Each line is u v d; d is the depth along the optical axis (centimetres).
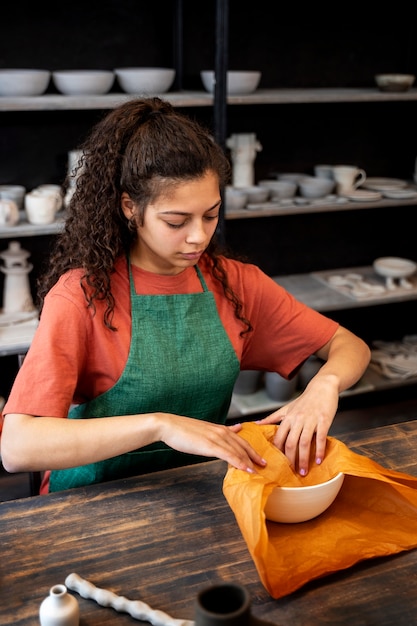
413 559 109
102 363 144
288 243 333
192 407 150
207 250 157
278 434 128
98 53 278
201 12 287
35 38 267
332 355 154
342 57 316
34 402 129
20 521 118
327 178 314
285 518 112
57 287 142
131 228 139
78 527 116
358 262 351
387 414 326
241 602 74
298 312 164
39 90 253
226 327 156
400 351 338
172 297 146
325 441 124
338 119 323
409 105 333
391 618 98
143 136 130
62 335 136
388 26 320
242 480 107
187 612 99
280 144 317
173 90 290
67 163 282
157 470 148
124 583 104
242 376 298
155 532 115
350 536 111
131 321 144
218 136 265
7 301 276
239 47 297
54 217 262
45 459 124
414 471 134
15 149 278
